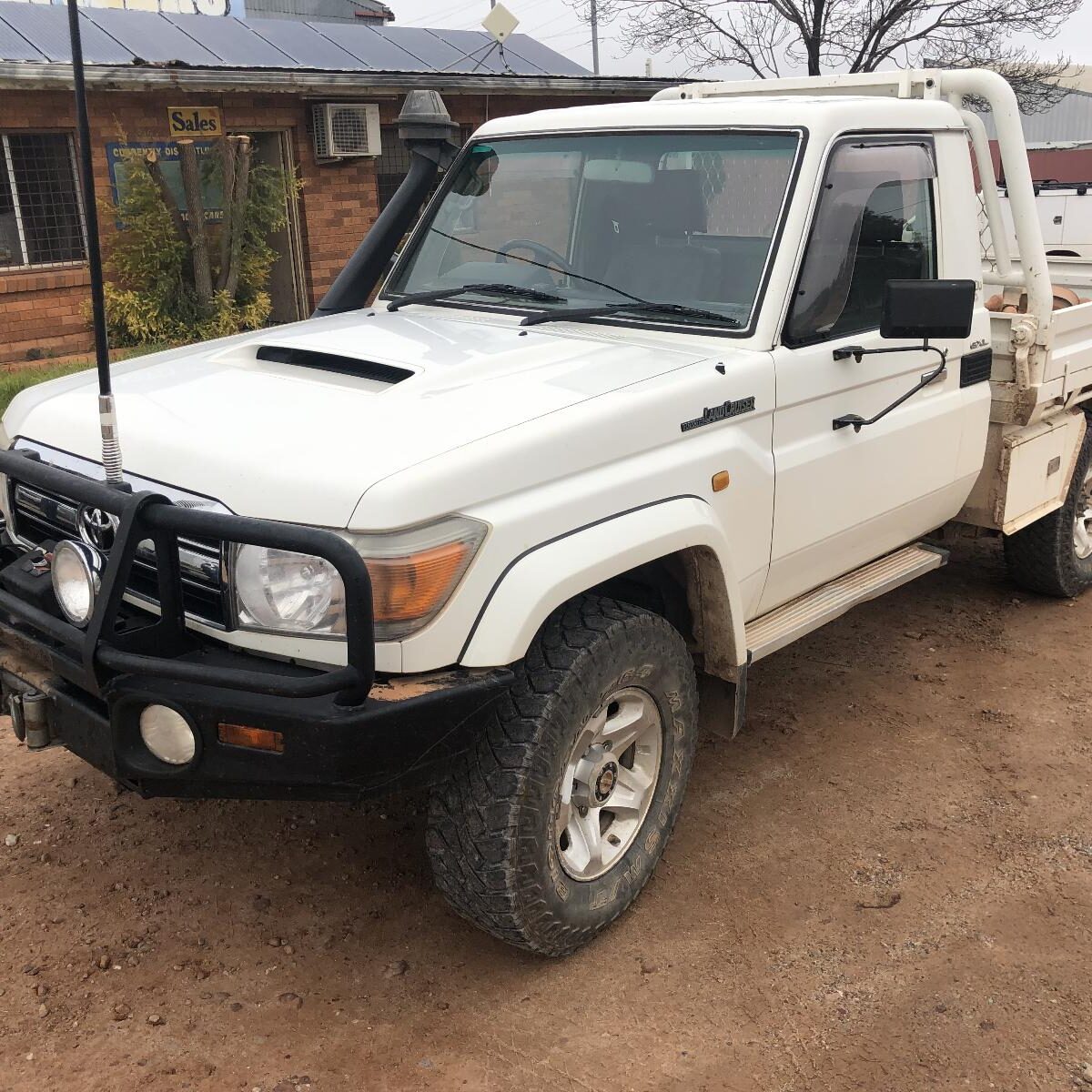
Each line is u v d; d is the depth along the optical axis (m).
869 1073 2.75
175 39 12.34
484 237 4.16
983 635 5.37
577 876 3.07
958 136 4.27
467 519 2.64
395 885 3.49
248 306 12.44
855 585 4.19
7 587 3.01
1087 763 4.23
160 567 2.61
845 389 3.72
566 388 3.08
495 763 2.80
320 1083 2.71
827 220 3.60
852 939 3.24
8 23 11.13
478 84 13.51
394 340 3.52
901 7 18.06
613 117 3.97
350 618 2.41
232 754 2.56
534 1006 2.98
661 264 3.71
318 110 12.85
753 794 4.00
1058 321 4.67
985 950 3.19
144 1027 2.89
